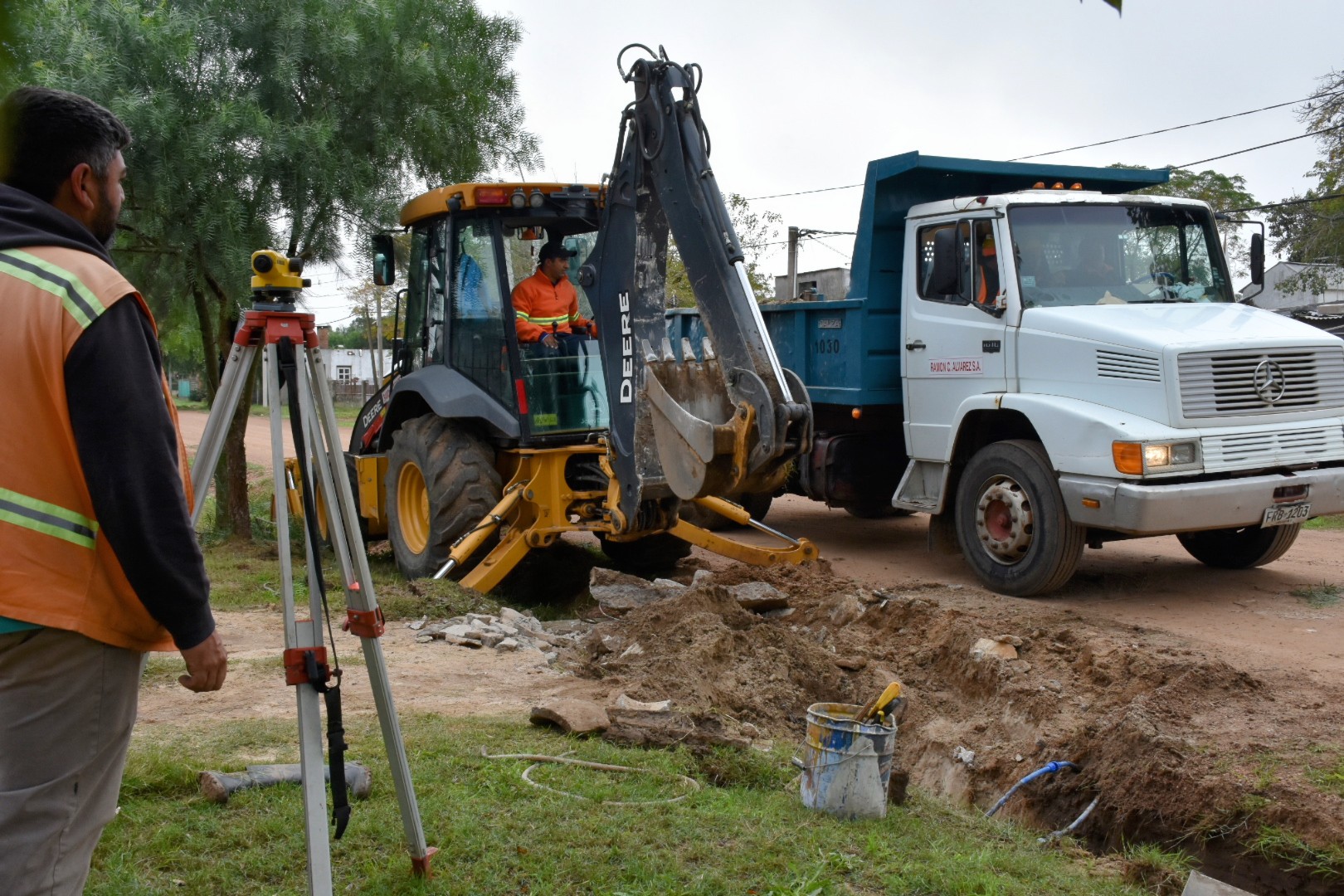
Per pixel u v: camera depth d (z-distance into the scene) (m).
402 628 7.21
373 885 3.19
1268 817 4.15
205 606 2.29
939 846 3.80
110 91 9.17
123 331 2.19
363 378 61.69
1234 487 7.75
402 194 10.80
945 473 9.34
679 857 3.46
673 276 22.52
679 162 5.94
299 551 9.86
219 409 2.98
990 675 5.89
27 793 2.19
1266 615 7.83
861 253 10.02
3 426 2.15
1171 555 10.23
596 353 8.55
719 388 6.00
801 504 14.52
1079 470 7.98
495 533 8.63
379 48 10.59
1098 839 4.68
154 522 2.17
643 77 6.20
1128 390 7.92
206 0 10.05
